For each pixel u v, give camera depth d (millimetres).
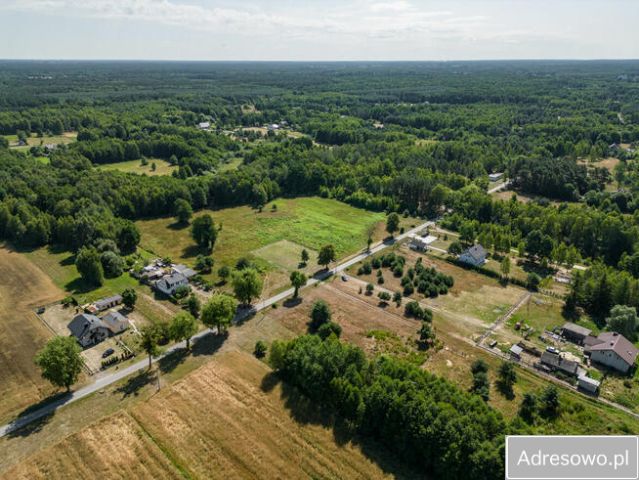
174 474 52031
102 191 141000
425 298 95875
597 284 90562
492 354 76812
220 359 73375
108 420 59875
